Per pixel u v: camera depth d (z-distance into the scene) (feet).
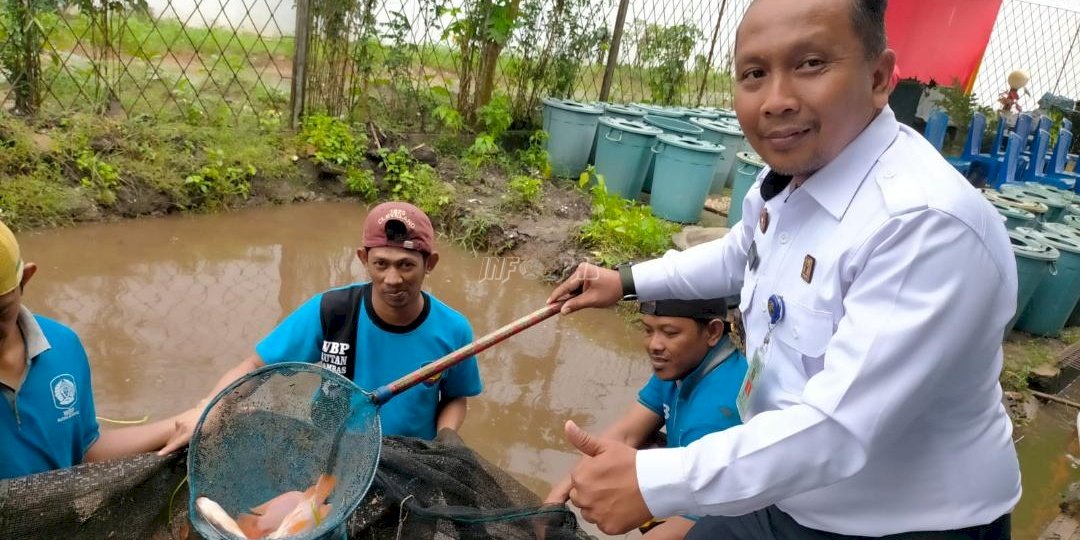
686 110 33.30
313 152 24.63
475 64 30.09
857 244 4.93
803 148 5.03
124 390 12.71
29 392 6.63
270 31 37.45
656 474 4.72
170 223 20.83
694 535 6.97
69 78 24.25
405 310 8.87
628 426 10.17
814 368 5.37
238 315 16.16
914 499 5.57
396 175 25.02
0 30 21.45
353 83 26.94
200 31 34.17
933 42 24.94
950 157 32.45
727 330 9.07
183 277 17.75
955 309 4.51
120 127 21.88
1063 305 20.58
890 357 4.48
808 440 4.54
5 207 18.56
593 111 27.76
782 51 4.87
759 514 6.49
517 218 23.16
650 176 28.71
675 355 8.89
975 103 37.35
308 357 9.08
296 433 6.28
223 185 22.16
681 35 36.83
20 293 6.33
